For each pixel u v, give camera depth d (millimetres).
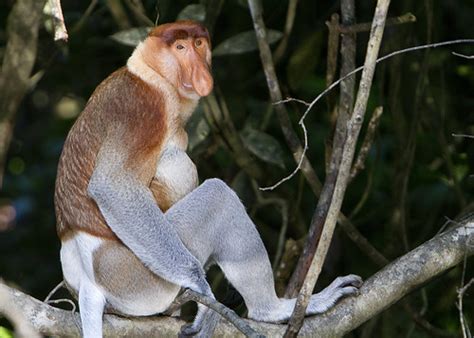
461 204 12828
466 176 13695
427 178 13711
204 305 8703
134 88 9742
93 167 9484
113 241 9406
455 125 13914
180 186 9930
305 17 14016
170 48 9930
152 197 9438
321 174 14078
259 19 11070
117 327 9125
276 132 14172
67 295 15219
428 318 12734
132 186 9383
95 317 9102
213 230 9680
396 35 13016
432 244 9641
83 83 15320
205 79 9906
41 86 15602
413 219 13750
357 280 9781
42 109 17266
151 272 9391
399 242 12602
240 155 12680
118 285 9344
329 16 13898
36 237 16531
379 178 13680
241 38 12172
